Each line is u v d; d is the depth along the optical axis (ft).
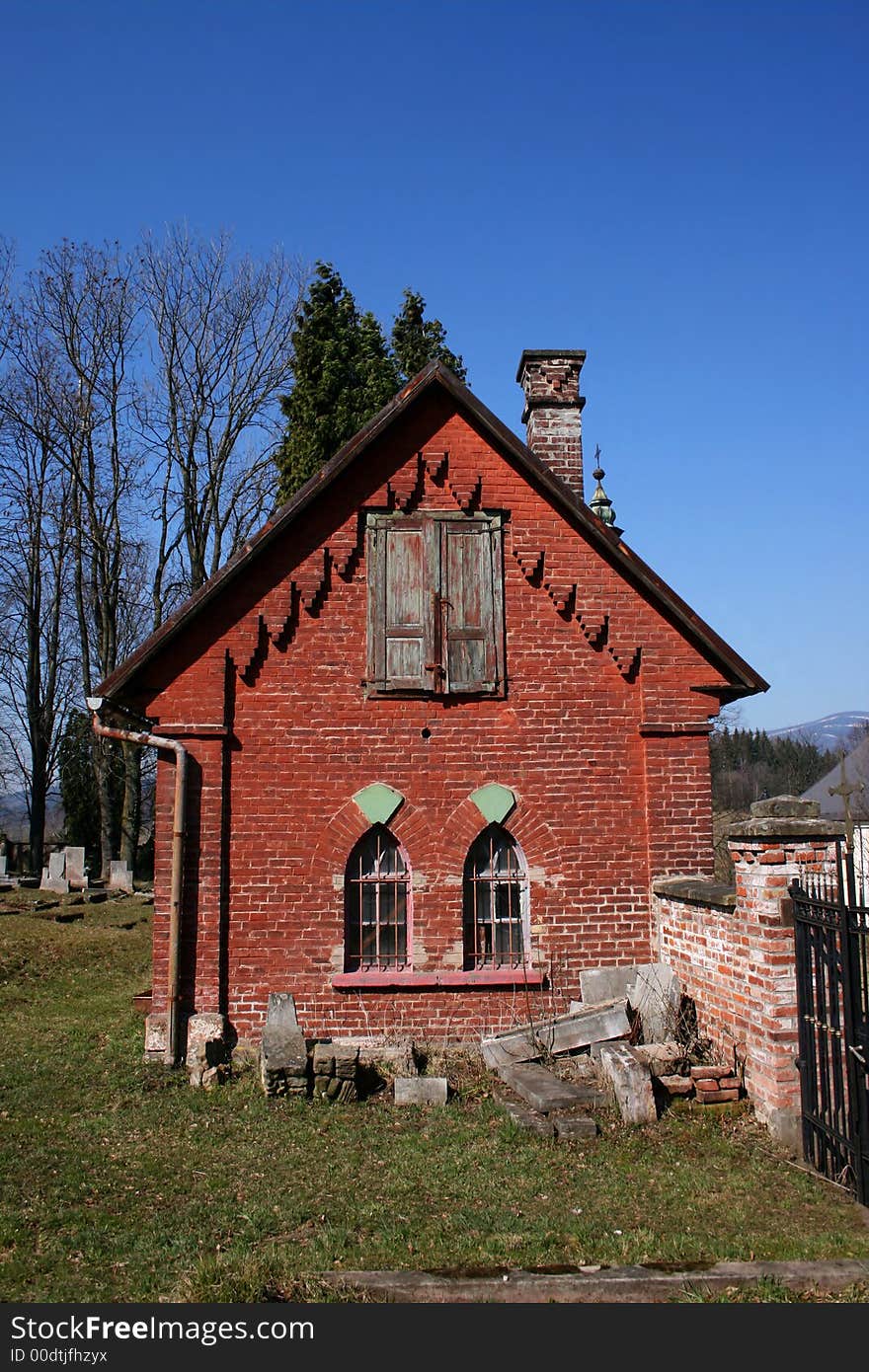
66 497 120.88
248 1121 33.32
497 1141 31.17
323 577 42.50
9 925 77.20
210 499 120.06
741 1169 28.63
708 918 36.42
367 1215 25.31
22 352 116.98
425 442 43.60
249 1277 20.95
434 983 40.88
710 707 43.73
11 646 129.49
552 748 42.88
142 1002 42.91
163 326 118.01
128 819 117.08
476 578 43.37
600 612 43.55
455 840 41.98
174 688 41.37
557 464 50.90
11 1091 37.14
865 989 25.90
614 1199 26.35
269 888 41.01
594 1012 38.96
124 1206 26.40
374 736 42.19
